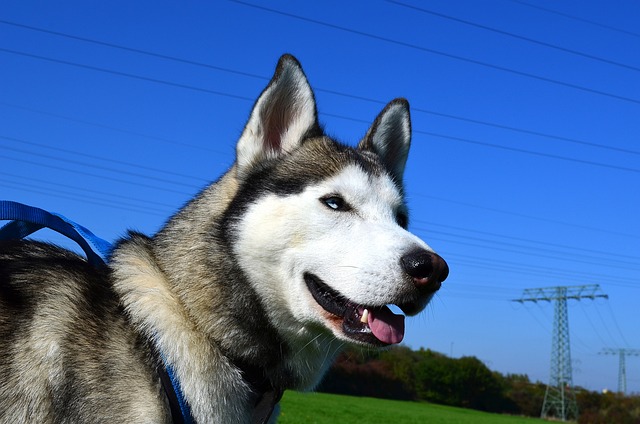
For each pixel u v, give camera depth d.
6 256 0.77
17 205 0.79
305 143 0.84
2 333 0.71
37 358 0.70
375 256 0.75
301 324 0.76
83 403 0.69
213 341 0.74
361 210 0.79
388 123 0.94
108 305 0.73
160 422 0.70
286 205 0.76
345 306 0.75
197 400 0.72
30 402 0.70
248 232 0.75
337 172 0.80
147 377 0.71
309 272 0.76
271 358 0.76
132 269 0.74
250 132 0.81
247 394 0.75
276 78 0.82
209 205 0.79
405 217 0.87
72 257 0.80
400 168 0.95
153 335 0.71
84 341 0.71
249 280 0.75
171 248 0.76
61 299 0.72
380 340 0.74
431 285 0.74
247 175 0.80
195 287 0.74
